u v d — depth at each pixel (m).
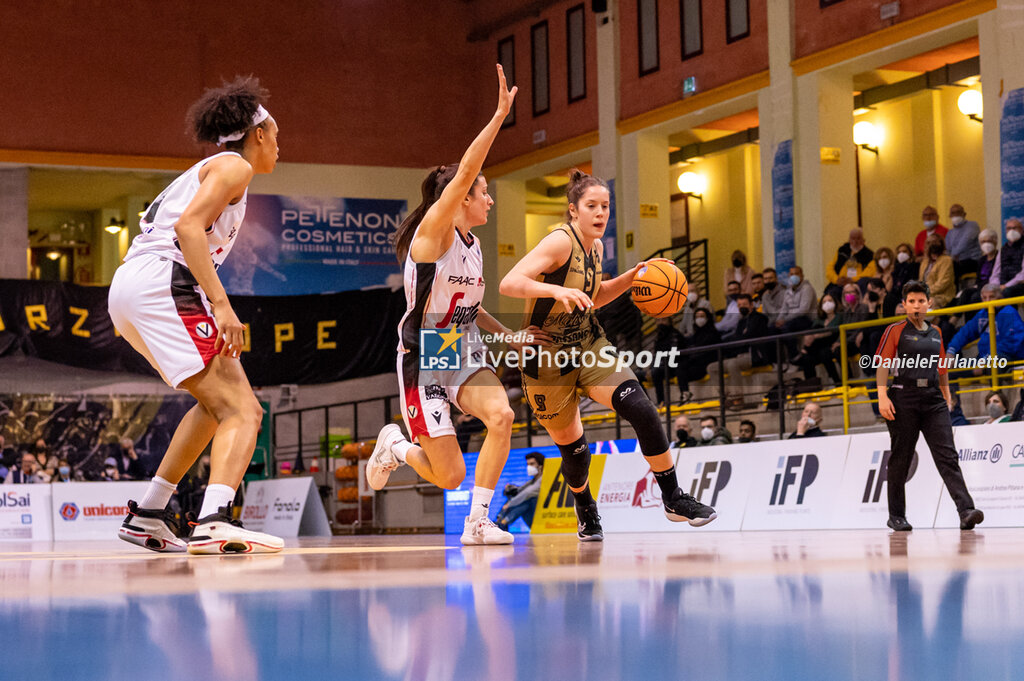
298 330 19.38
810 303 13.92
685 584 1.81
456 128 21.75
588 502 5.17
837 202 15.86
